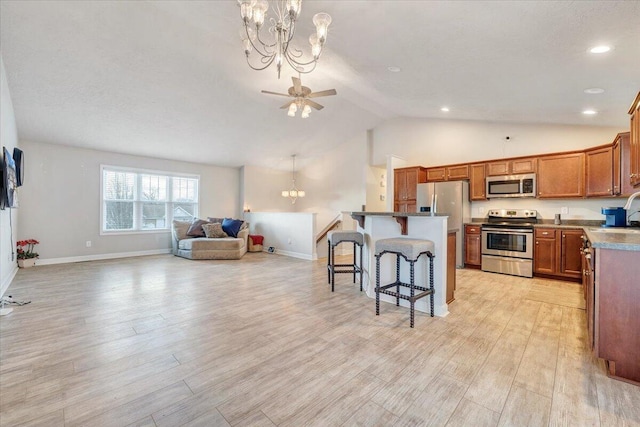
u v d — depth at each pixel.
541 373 1.91
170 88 4.58
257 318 2.87
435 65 2.85
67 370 1.92
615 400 1.64
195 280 4.40
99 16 3.20
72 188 5.70
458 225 5.31
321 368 1.97
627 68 2.26
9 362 2.01
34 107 4.45
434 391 1.73
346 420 1.49
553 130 4.80
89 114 4.82
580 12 1.64
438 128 6.17
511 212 5.12
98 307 3.16
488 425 1.46
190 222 6.96
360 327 2.65
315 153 8.15
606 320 1.85
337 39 2.72
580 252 4.12
